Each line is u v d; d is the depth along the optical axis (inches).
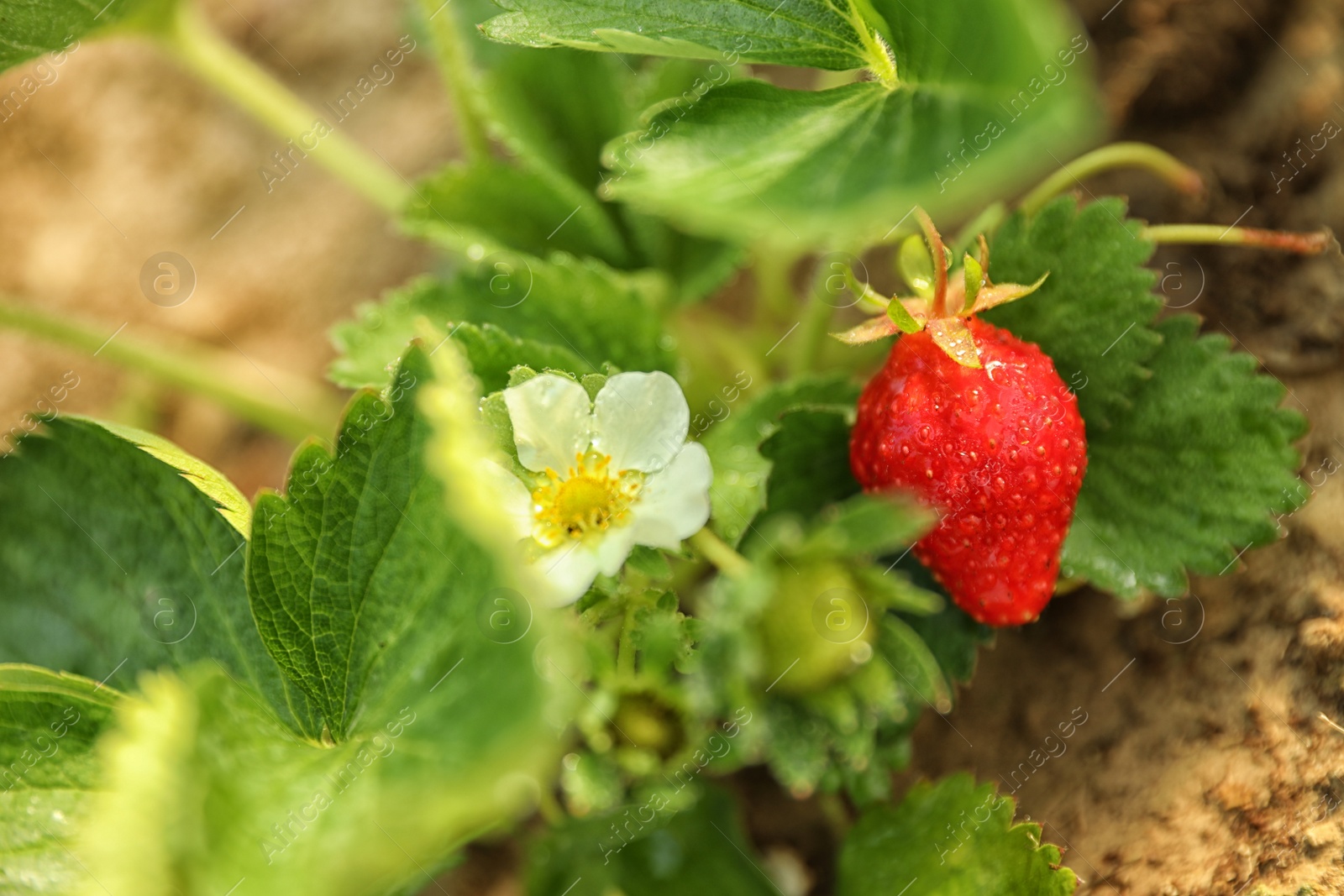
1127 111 13.6
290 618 11.0
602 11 11.2
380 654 10.8
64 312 17.3
